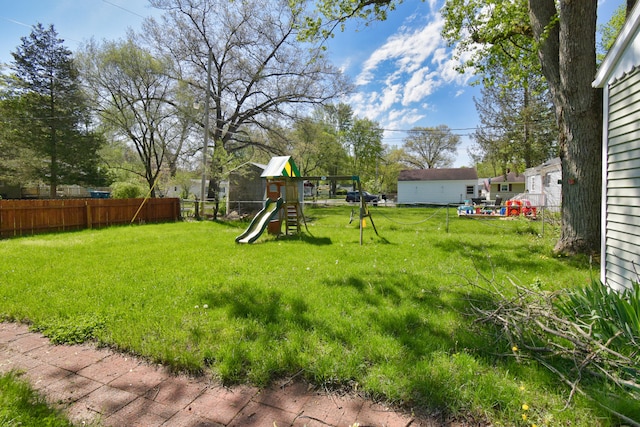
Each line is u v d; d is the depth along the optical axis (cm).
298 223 959
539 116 2331
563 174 616
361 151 4353
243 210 1619
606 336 242
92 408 193
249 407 194
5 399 190
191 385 216
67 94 2016
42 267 515
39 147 1989
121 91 1669
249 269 502
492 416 179
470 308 327
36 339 281
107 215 1231
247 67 1961
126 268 509
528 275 468
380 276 452
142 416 186
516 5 830
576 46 562
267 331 278
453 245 705
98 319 307
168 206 1470
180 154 1859
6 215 945
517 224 1116
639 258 340
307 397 202
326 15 835
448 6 905
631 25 339
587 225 581
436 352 240
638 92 341
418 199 3120
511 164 2711
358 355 236
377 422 179
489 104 2564
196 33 1855
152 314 317
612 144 390
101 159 2134
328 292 383
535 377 209
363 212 831
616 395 188
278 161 936
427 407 188
